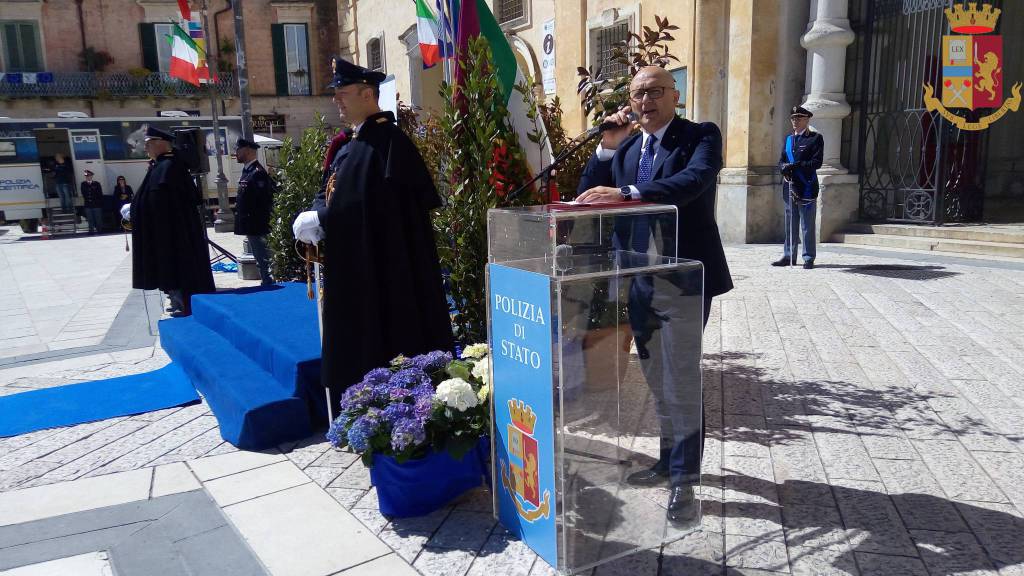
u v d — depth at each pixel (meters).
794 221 8.32
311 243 3.70
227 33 27.77
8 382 5.27
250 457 3.68
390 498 2.96
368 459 2.89
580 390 2.29
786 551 2.58
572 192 4.88
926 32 9.43
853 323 5.72
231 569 2.65
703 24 10.49
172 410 4.51
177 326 5.96
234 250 13.46
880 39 9.94
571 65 13.15
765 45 10.19
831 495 2.98
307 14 28.27
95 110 26.31
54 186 20.06
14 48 25.64
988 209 12.02
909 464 3.25
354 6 23.25
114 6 26.41
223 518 3.03
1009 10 12.98
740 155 10.56
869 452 3.38
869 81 10.08
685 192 2.68
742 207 10.51
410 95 19.08
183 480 3.43
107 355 6.04
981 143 10.01
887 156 10.20
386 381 3.11
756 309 6.28
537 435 2.38
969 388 4.20
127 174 20.53
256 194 8.34
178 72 15.02
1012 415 3.78
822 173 10.16
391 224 3.47
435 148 4.68
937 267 7.98
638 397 2.42
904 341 5.19
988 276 7.38
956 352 4.89
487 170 3.73
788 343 5.22
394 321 3.52
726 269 2.96
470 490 3.18
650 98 2.90
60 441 4.02
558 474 2.31
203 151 8.15
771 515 2.84
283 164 8.11
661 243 2.59
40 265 12.92
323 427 4.02
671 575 2.47
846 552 2.56
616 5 12.10
